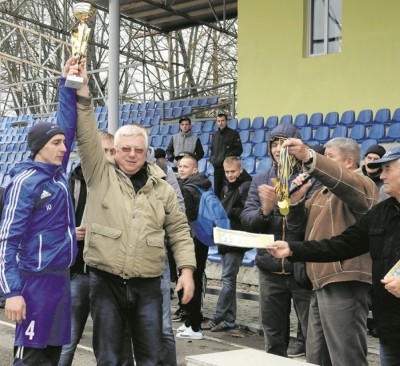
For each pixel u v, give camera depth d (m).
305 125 12.92
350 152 3.96
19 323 3.44
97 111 20.69
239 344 6.47
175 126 16.55
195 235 6.08
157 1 18.70
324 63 13.28
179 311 7.46
